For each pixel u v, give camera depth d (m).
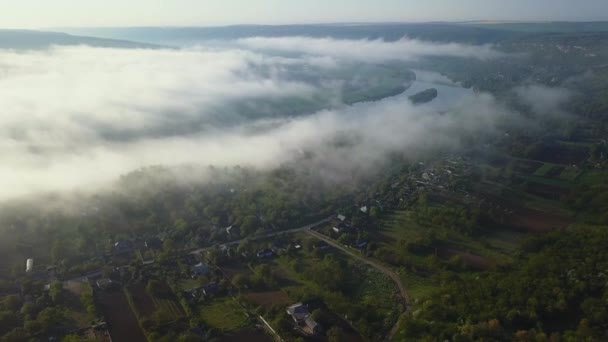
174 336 164.25
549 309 156.25
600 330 145.50
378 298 184.88
